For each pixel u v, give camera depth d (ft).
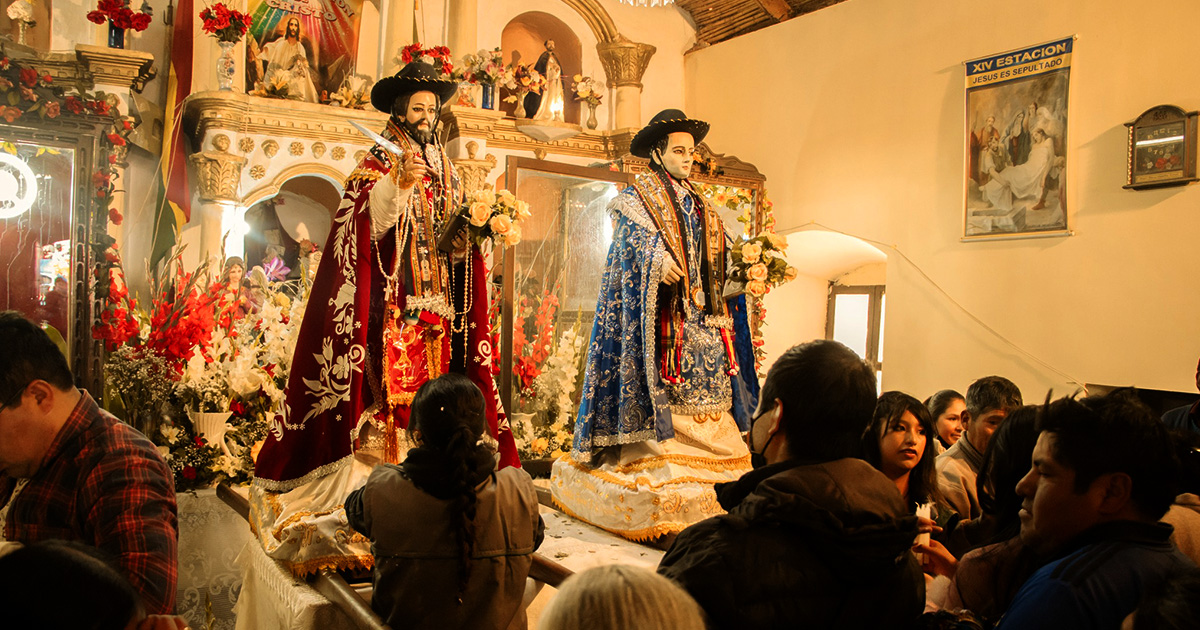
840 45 29.07
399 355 13.57
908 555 6.16
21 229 17.90
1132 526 5.93
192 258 23.50
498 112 26.45
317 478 12.76
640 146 16.85
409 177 12.57
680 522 14.28
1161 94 21.74
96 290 18.16
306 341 13.17
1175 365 21.34
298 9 25.96
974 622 6.12
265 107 23.88
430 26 27.45
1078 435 6.13
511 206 13.98
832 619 5.49
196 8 23.79
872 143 28.12
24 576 4.11
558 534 14.98
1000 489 8.34
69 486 7.44
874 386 6.35
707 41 33.63
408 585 9.02
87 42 21.97
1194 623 4.37
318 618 11.19
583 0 30.19
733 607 5.33
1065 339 23.45
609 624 3.90
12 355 7.15
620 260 15.88
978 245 25.44
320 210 29.58
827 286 35.29
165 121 23.71
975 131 25.20
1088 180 23.08
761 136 31.60
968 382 25.57
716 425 15.85
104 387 18.17
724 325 16.26
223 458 16.67
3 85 17.61
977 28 25.36
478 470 9.05
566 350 21.85
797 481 5.84
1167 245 21.56
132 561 7.02
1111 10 22.62
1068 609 5.48
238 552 16.47
